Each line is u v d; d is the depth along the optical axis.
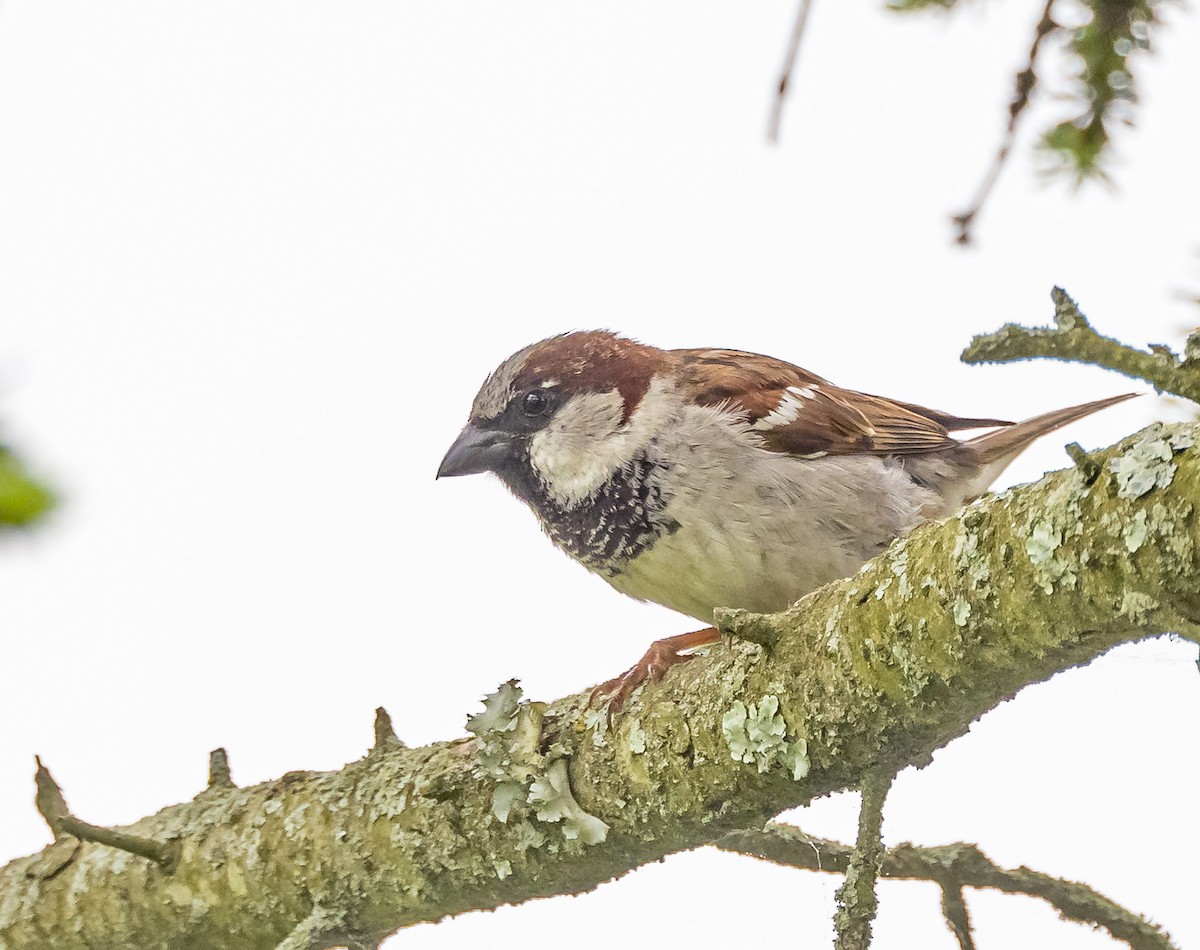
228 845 7.02
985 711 5.40
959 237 5.30
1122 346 4.55
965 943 6.80
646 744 6.14
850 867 5.65
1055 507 4.65
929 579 5.12
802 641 5.65
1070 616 4.68
